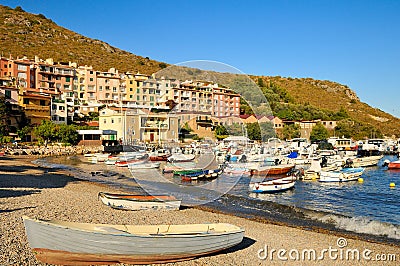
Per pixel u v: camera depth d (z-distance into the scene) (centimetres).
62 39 14938
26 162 4003
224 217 1573
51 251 897
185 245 977
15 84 6638
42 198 1741
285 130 7438
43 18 17012
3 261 881
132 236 921
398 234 1395
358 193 2383
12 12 16062
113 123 5919
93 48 14888
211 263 995
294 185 2480
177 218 1477
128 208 1582
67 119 6450
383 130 11450
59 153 5169
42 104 6078
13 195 1788
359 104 14750
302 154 4797
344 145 6844
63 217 1383
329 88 15812
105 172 3203
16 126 5725
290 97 10381
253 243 1204
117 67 12219
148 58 15175
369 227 1495
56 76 7862
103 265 929
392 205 2016
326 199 2161
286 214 1709
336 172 2858
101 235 905
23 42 13138
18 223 1222
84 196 1872
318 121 8588
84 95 8138
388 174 3575
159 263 966
